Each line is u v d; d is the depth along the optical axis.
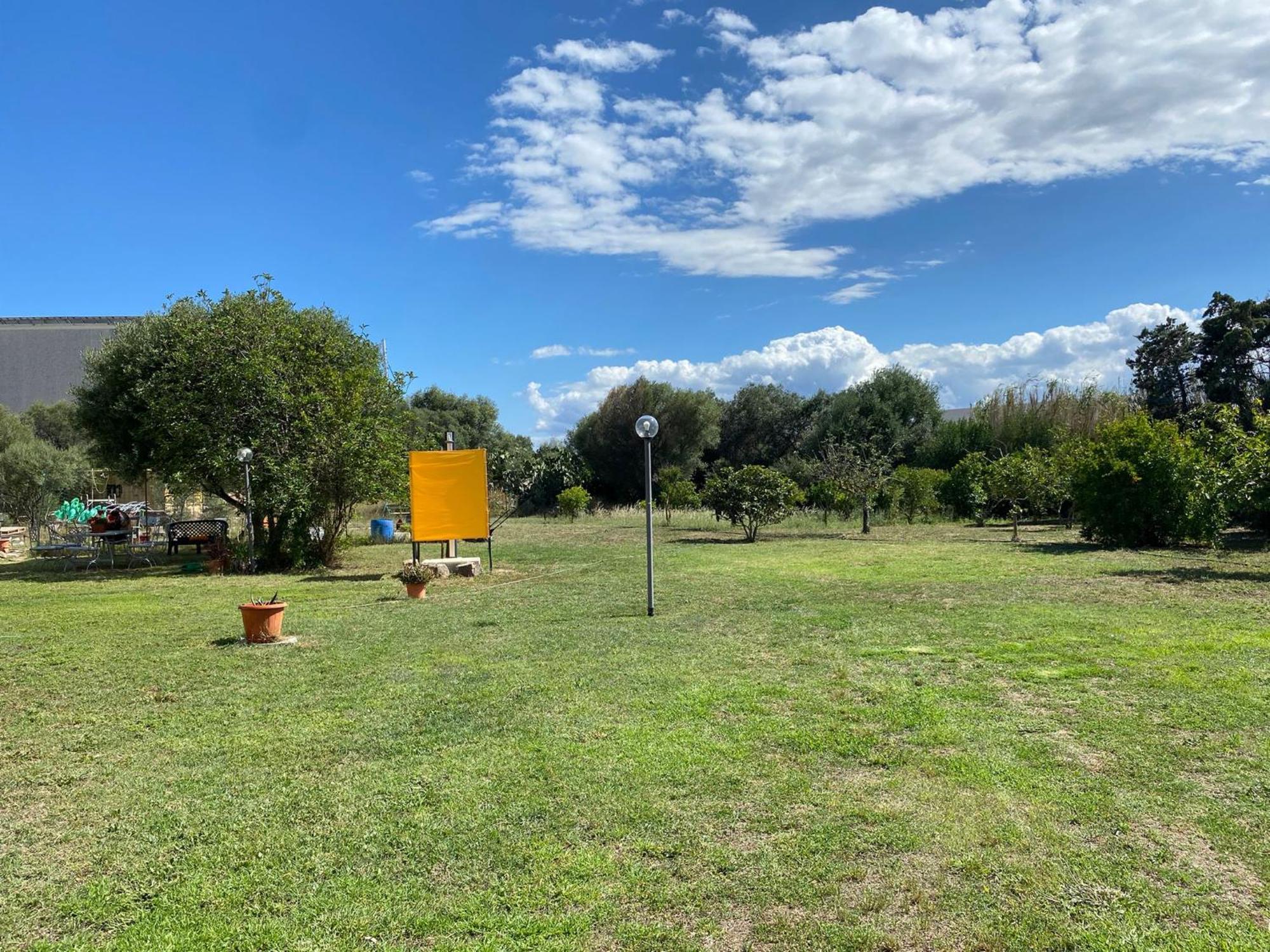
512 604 9.84
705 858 3.33
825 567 12.70
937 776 4.09
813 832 3.53
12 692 6.05
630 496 35.59
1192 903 2.93
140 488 22.80
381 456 14.98
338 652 7.27
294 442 14.73
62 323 44.53
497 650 7.19
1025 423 28.44
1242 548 13.80
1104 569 11.44
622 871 3.24
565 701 5.52
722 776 4.14
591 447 35.94
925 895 3.03
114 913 3.04
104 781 4.30
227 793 4.12
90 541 16.91
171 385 15.05
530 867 3.29
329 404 14.62
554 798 3.93
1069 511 23.00
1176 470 13.77
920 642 7.01
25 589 12.30
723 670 6.26
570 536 20.45
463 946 2.77
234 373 14.38
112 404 17.06
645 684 5.89
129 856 3.48
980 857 3.29
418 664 6.74
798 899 3.02
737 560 13.96
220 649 7.48
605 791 3.99
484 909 3.00
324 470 14.67
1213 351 31.31
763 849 3.39
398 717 5.28
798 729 4.82
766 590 10.36
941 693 5.47
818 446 35.44
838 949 2.72
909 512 22.86
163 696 5.91
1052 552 13.99
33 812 3.94
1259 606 8.19
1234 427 11.82
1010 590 9.70
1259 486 11.02
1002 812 3.68
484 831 3.61
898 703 5.28
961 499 22.38
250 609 7.66
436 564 12.98
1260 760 4.18
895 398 36.47
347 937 2.84
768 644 7.12
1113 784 3.94
